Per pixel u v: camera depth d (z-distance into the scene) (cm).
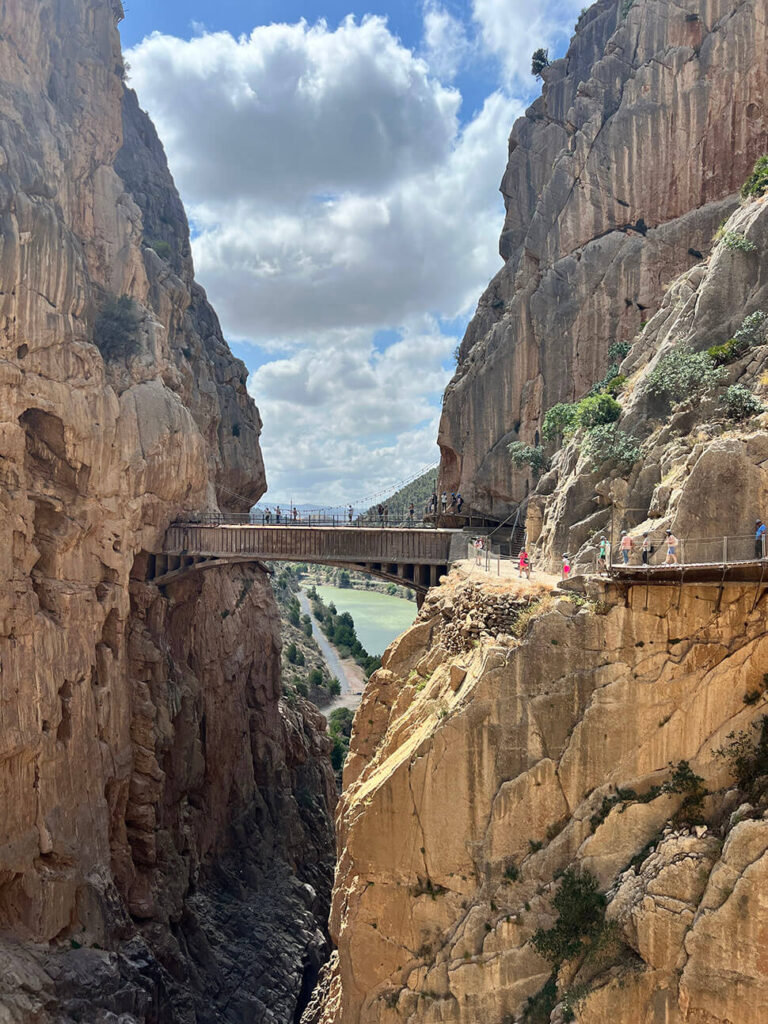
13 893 3884
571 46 5278
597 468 3042
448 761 2327
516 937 2183
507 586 2538
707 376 2769
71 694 4372
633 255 4438
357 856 2459
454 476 5481
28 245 4281
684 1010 1842
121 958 4219
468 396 5122
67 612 4384
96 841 4422
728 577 2136
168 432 5316
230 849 6294
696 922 1853
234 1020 4928
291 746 7812
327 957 6022
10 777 3903
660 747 2162
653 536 2356
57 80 5188
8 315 4138
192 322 7469
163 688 5181
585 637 2252
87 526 4600
